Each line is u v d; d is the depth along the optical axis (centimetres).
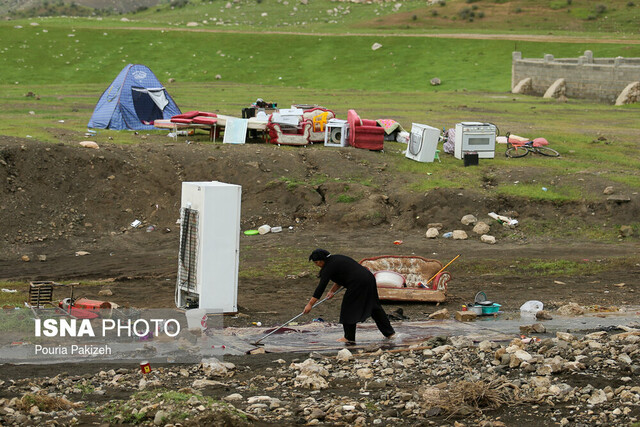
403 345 1638
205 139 4291
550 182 3675
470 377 1308
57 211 3309
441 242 3167
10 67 9556
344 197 3512
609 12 13512
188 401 1105
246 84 8825
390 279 2230
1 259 2923
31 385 1275
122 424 1062
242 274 2680
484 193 3503
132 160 3700
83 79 9294
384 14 15062
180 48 11006
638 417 1070
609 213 3359
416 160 4009
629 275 2703
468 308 2089
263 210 3462
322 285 1645
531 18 13612
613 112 6381
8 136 3656
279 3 17025
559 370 1332
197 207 1959
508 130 4988
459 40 11106
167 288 2398
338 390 1268
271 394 1241
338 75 9750
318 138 4266
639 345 1503
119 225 3347
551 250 3030
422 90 8681
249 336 1730
